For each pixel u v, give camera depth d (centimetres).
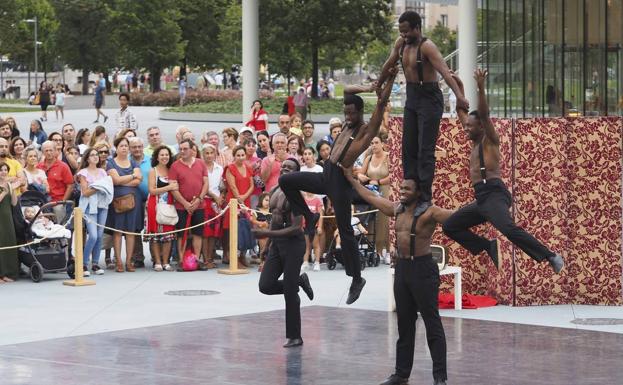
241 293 1998
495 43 2869
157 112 6762
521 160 1862
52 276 2202
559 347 1526
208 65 9731
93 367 1412
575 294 1891
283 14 6078
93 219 2180
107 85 10362
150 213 2247
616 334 1617
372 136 1348
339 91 11412
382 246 2341
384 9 6188
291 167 1500
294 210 1496
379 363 1437
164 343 1564
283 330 1661
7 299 1930
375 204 1324
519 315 1786
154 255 2264
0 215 2089
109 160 2223
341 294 1981
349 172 1349
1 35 9756
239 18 9112
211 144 2420
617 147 1864
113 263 2302
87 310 1825
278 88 11462
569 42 2402
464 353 1489
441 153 1917
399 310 1304
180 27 9238
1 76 10962
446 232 1330
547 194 1872
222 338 1599
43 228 2108
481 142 1378
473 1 3316
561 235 1880
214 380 1344
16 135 2616
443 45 11338
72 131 2436
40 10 10719
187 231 2270
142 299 1933
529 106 2562
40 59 11294
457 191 1927
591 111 2366
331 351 1511
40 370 1395
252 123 3288
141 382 1333
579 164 1875
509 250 1867
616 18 2362
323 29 6125
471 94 3309
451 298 1859
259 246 2275
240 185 2281
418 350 1530
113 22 8912
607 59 2372
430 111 1365
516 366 1409
